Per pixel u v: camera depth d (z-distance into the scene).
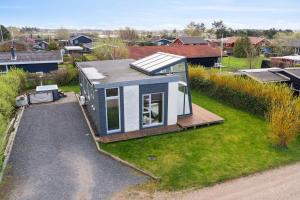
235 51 62.62
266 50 70.81
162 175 12.06
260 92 19.55
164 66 17.23
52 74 29.36
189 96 18.62
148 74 17.23
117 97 15.62
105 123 15.74
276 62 41.75
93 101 17.39
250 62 44.94
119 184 11.50
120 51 41.56
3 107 17.39
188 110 18.92
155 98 16.62
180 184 11.45
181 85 18.14
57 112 20.62
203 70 26.98
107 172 12.41
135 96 15.96
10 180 11.73
